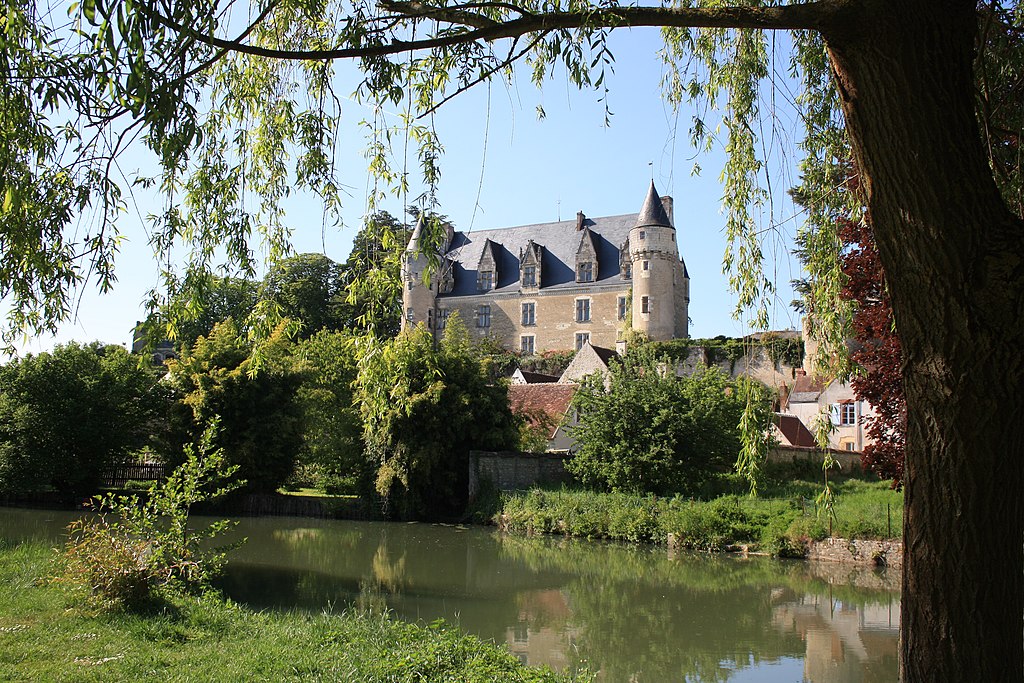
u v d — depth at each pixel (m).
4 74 4.04
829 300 6.35
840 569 17.77
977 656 3.17
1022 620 3.26
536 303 58.78
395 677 7.14
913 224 3.29
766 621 12.67
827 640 11.45
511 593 14.55
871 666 10.08
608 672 9.74
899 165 3.31
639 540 22.05
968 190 3.24
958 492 3.22
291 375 28.56
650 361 27.03
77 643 7.34
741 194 6.44
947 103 3.28
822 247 6.32
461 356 28.92
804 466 29.97
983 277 3.16
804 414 39.25
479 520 26.52
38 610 8.44
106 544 8.94
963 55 3.36
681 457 25.06
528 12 4.09
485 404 28.25
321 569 16.22
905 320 3.40
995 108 5.47
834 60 3.57
